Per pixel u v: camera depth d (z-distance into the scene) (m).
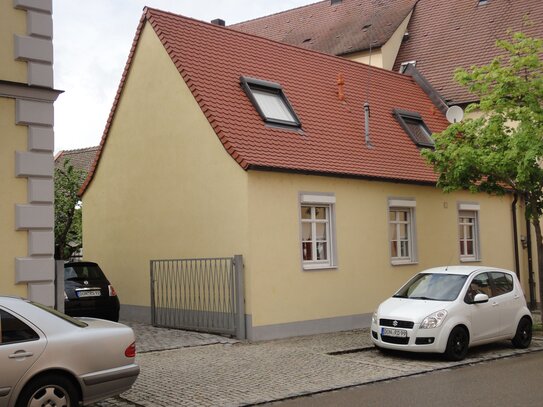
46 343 7.75
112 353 8.21
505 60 25.41
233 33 19.17
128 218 18.81
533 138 16.12
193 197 16.66
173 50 17.22
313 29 32.25
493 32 26.98
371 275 17.92
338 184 17.27
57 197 24.11
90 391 8.00
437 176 19.86
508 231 23.11
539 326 18.00
